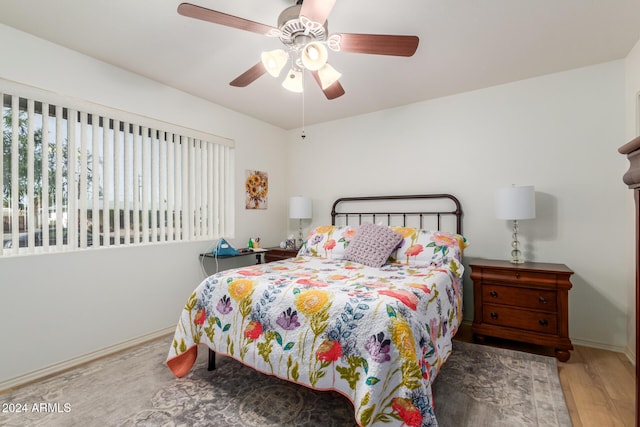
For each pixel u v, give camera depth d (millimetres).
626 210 2342
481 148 2912
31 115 2014
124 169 2516
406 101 3217
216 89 2879
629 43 2135
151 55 2260
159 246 2738
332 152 3850
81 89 2225
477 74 2598
